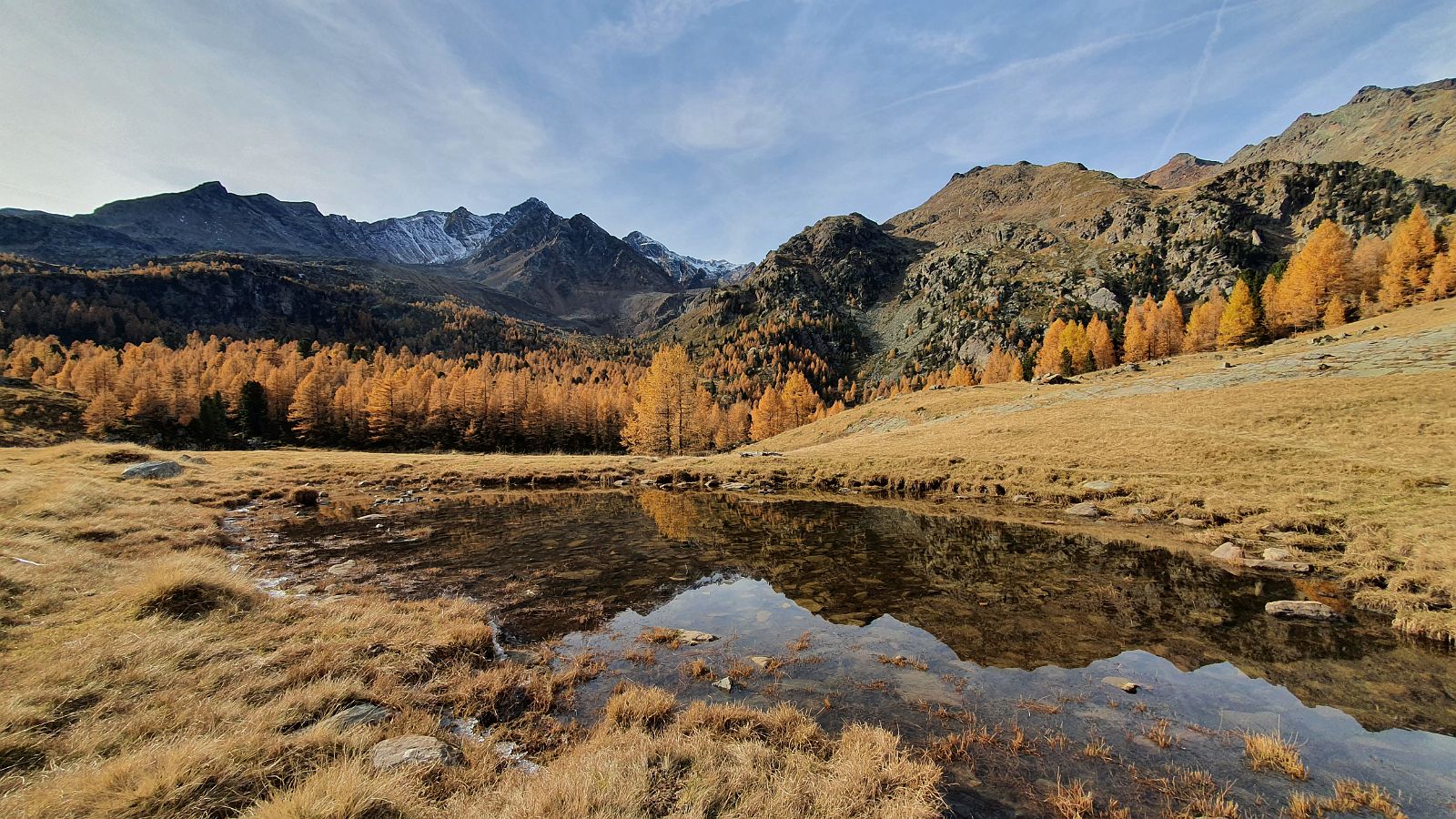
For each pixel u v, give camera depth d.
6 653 8.66
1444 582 13.17
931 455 39.28
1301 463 24.47
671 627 13.30
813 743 7.82
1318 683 9.84
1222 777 7.17
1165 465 28.69
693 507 31.48
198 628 10.37
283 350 153.75
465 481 41.47
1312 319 75.25
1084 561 18.34
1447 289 65.38
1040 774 7.27
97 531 17.88
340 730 7.42
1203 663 10.76
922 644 11.91
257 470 40.28
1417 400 27.84
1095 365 101.25
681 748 7.17
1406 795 6.71
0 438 74.38
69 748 6.32
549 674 10.52
